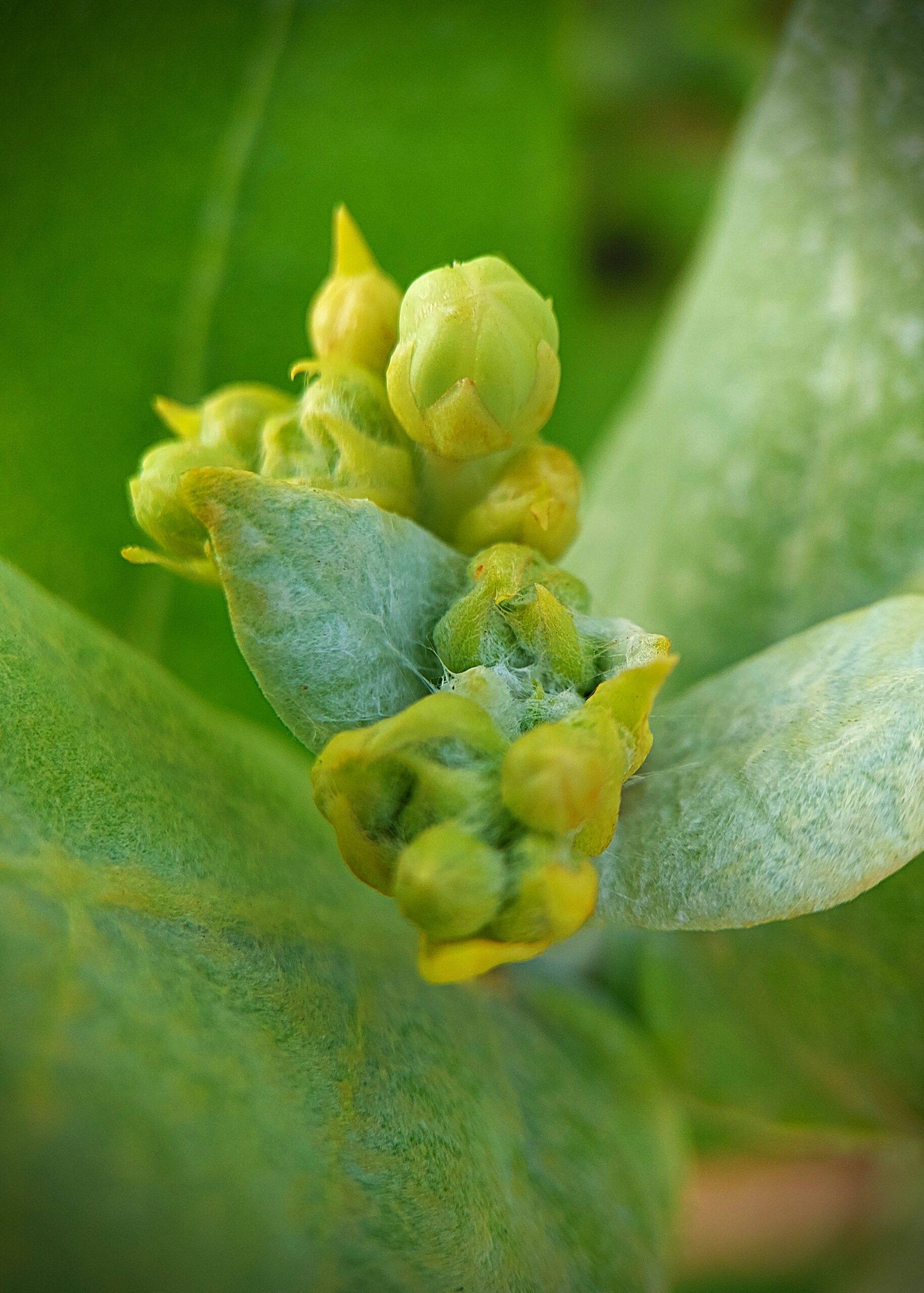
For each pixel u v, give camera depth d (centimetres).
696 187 30
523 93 23
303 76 22
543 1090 18
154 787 16
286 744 20
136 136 22
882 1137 19
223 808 17
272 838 17
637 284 30
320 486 16
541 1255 16
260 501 16
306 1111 15
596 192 30
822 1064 19
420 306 16
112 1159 14
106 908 15
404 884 15
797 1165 23
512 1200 16
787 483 19
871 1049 18
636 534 20
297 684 16
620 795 15
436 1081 16
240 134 22
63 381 21
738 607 19
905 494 19
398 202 23
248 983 16
